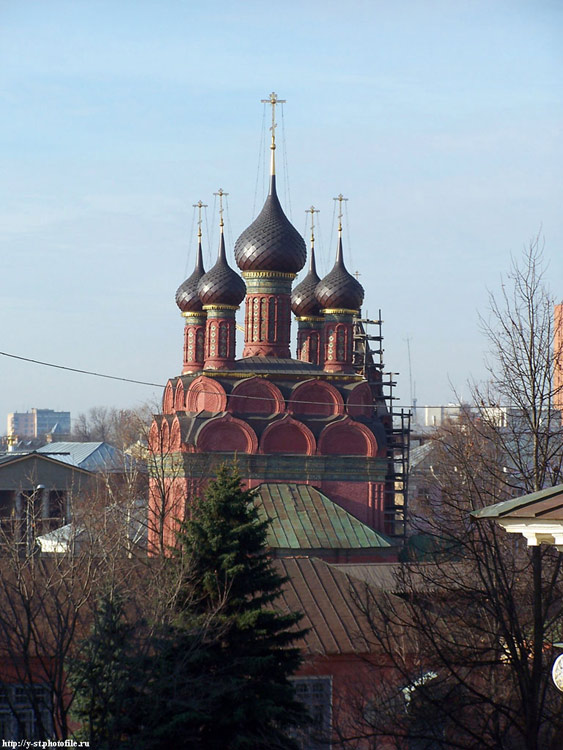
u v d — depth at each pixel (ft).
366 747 169.68
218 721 157.89
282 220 376.07
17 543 200.34
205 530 169.48
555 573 142.00
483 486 176.96
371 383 406.62
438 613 161.38
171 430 345.51
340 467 346.54
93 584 179.22
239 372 351.87
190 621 160.86
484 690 150.30
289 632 170.71
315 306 440.04
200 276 466.29
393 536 351.87
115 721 151.23
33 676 179.32
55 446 641.40
